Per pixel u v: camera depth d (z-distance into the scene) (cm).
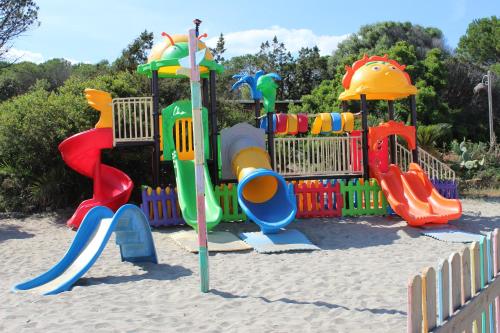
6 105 1688
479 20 5547
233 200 1304
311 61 4216
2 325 580
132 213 865
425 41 4212
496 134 3269
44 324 577
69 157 1362
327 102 2931
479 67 3600
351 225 1248
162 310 627
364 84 1383
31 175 1622
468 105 3309
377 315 592
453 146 2333
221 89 3114
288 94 4219
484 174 2059
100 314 612
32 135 1541
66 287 743
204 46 1340
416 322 355
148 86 1967
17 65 3747
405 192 1314
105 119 1373
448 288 398
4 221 1440
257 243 1034
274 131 1406
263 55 4388
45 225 1387
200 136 727
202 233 715
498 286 482
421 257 917
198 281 776
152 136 1373
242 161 1258
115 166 1706
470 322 423
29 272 879
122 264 899
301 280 763
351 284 734
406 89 1391
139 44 2527
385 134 1423
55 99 1642
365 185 1368
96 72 2519
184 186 1231
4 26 2391
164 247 1055
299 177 1414
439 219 1188
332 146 1444
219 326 566
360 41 4216
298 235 1100
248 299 671
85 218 873
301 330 549
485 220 1318
